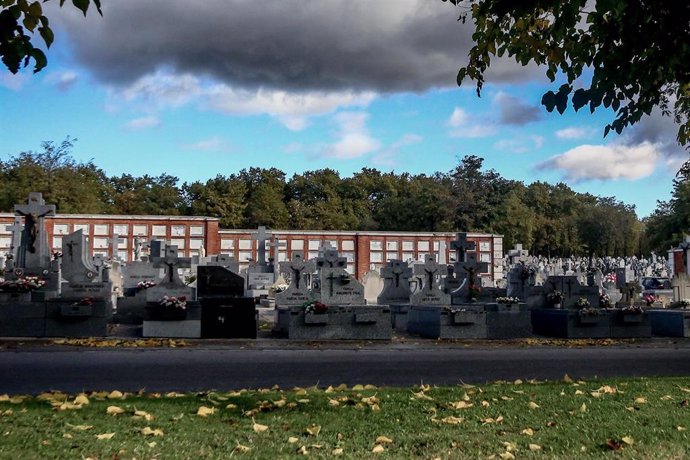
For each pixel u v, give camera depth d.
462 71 9.53
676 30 6.88
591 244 108.94
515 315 20.19
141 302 21.59
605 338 20.91
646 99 7.51
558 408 9.15
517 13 6.88
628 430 7.95
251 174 102.19
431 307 20.11
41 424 7.66
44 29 5.31
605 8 6.35
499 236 72.44
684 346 18.97
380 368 13.54
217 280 19.22
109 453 6.55
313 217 94.06
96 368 12.68
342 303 20.75
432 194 93.00
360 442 7.28
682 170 15.55
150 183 103.38
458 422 8.23
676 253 67.06
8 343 16.05
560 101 7.19
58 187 79.38
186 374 12.25
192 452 6.69
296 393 10.11
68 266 24.42
